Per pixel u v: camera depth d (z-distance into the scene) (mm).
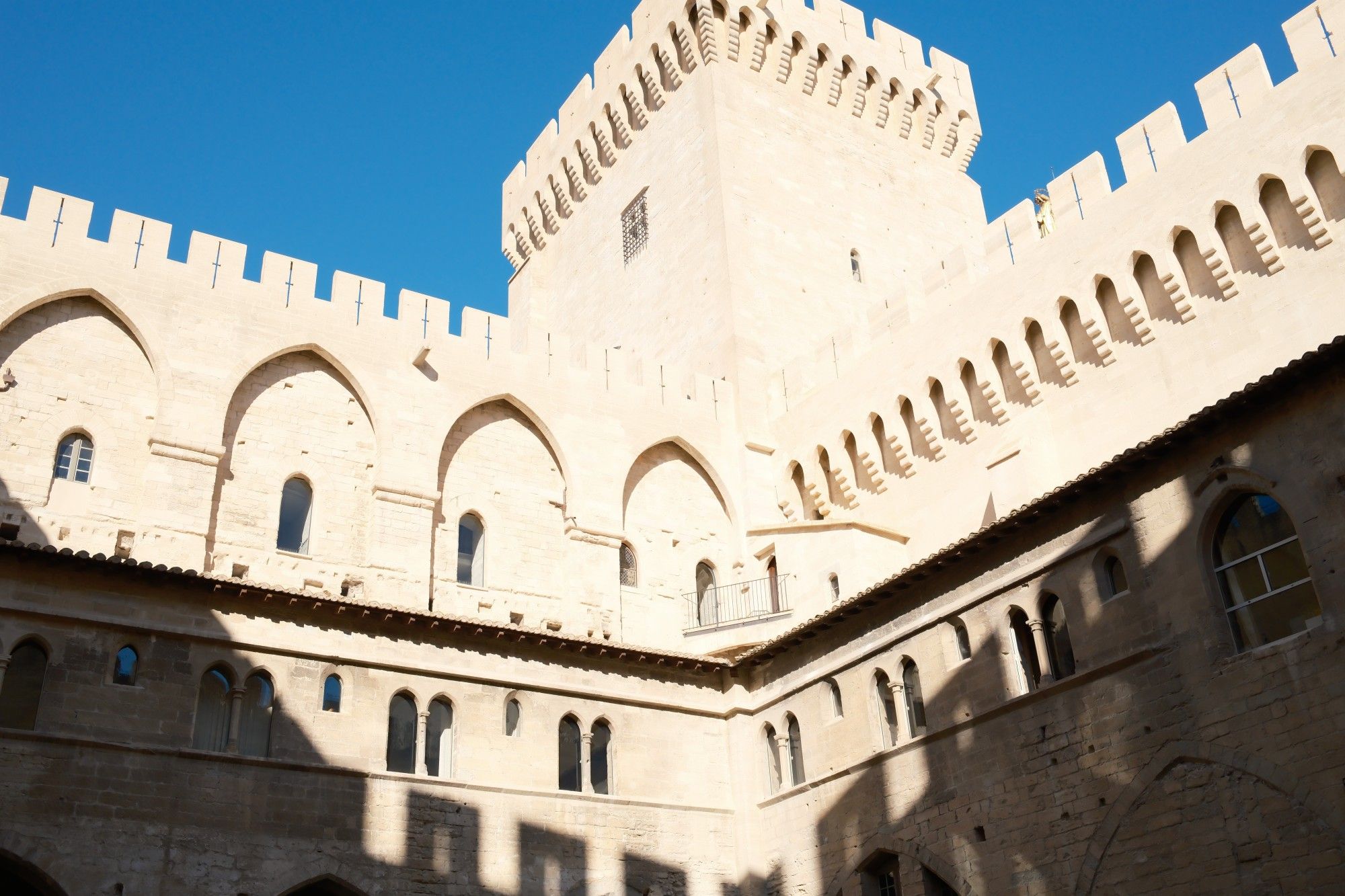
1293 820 24047
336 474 36688
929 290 40844
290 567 34938
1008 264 38000
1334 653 24125
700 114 51656
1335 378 25250
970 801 30188
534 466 40219
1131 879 26422
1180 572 27078
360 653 32375
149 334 34906
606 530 39969
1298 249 31469
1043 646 29562
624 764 35406
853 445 42000
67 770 27781
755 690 37625
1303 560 25281
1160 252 33750
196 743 29641
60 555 28891
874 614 34062
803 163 52312
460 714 33344
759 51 53219
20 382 33156
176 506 33406
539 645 35094
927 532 38875
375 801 31109
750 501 42969
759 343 46625
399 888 30562
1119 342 34844
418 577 36125
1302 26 32250
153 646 29859
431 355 39188
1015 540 30766
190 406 34656
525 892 32219
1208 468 27000
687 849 35312
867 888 32375
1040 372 36625
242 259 37312
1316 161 31422
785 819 35281
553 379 41219
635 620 39906
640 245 53531
